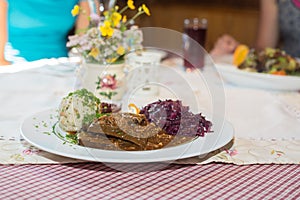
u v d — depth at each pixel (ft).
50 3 5.40
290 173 2.32
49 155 2.41
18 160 2.34
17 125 2.79
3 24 5.19
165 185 2.18
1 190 2.11
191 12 8.30
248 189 2.17
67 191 2.12
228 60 4.31
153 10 8.44
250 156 2.45
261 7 6.17
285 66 3.80
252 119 3.01
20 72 3.91
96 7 3.94
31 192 2.11
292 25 5.90
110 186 2.16
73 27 5.72
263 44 6.12
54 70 3.96
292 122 2.97
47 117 2.70
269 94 3.55
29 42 5.43
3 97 3.28
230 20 8.00
